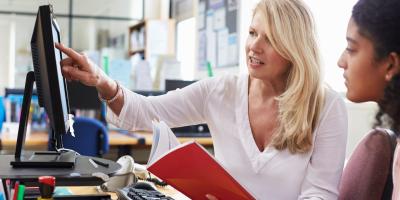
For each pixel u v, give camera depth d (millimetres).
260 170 1411
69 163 1161
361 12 808
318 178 1357
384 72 786
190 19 6500
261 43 1344
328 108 1396
